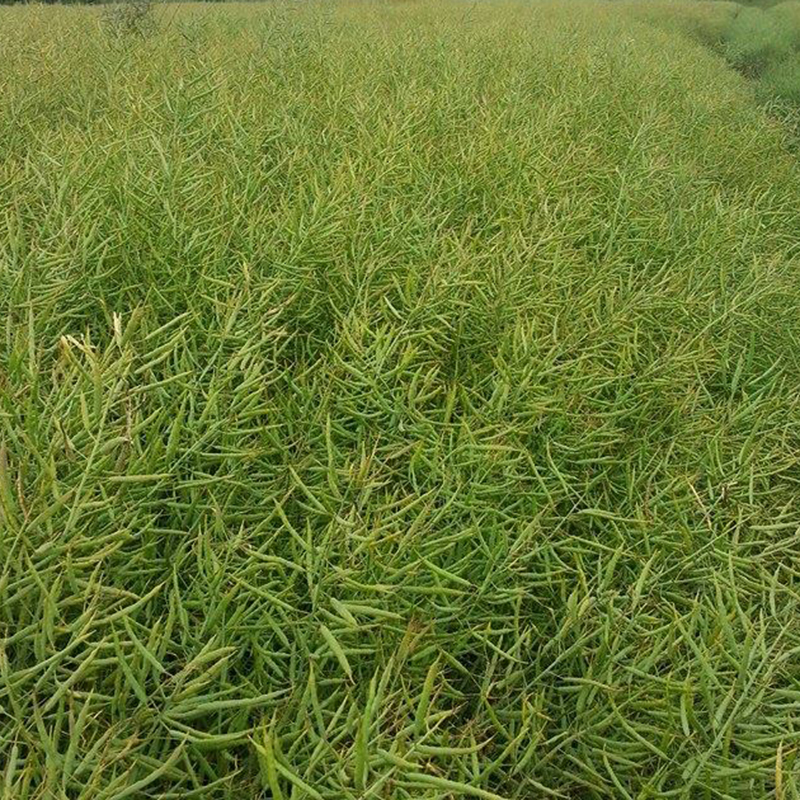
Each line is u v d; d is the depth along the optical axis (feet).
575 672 7.30
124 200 10.82
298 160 14.23
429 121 18.20
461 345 10.36
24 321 8.53
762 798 6.38
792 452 10.29
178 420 6.91
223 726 6.24
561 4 55.62
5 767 5.36
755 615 8.15
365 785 5.18
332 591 6.90
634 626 7.30
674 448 9.91
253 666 6.71
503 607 7.82
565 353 10.44
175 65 20.04
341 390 9.14
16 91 17.76
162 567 6.87
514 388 9.28
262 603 7.00
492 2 53.26
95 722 5.41
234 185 12.84
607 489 9.25
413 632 6.51
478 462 8.20
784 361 12.17
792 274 14.64
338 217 11.31
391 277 10.84
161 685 5.60
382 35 28.30
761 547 9.17
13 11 32.27
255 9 36.55
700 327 11.84
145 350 8.73
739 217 16.37
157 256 10.06
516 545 7.38
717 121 24.38
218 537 7.30
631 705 6.63
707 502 9.11
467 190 14.34
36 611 5.67
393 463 8.66
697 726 6.20
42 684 5.42
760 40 44.70
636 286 13.20
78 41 23.22
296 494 7.92
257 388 8.85
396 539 7.20
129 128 14.33
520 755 6.68
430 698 6.89
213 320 9.52
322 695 6.53
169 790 5.84
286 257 10.80
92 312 9.95
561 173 15.71
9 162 13.46
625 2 63.05
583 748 6.55
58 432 6.26
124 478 6.33
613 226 14.11
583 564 8.37
